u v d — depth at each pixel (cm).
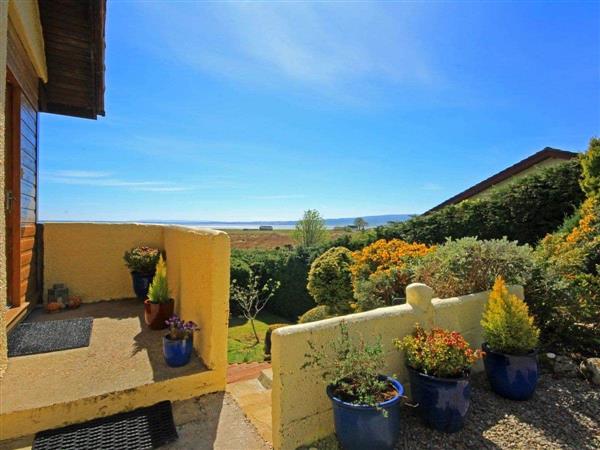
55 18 467
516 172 1092
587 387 327
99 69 531
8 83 404
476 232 826
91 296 575
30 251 499
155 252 564
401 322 306
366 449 223
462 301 357
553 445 251
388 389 248
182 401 297
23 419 241
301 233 1877
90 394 265
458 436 260
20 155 424
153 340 386
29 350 350
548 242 553
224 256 321
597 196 627
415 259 511
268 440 250
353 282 642
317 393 256
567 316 396
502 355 311
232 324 955
